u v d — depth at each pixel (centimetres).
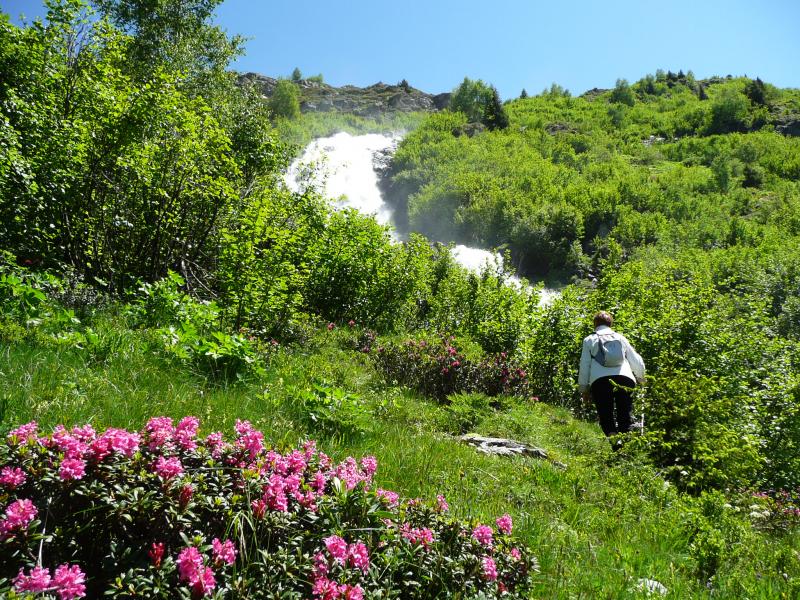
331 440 468
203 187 1123
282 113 15788
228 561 205
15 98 935
